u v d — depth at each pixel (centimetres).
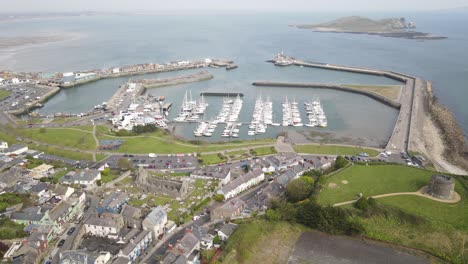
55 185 18438
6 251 13350
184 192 18388
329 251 14100
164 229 15500
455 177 18525
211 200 18050
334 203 16588
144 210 16588
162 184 18912
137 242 13950
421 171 19538
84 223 15162
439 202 16338
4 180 18838
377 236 14738
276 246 14412
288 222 15762
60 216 15562
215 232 15025
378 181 18512
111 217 15388
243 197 18512
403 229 14900
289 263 13488
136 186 19475
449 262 13475
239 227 14962
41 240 13788
